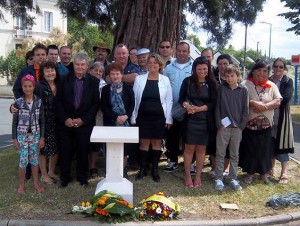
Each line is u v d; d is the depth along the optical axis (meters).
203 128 5.77
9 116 16.03
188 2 12.87
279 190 5.93
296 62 23.84
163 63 6.16
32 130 5.41
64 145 5.69
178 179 6.25
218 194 5.66
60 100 5.63
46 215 4.80
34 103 5.41
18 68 33.50
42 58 6.07
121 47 6.20
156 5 7.70
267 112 5.98
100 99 5.88
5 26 39.00
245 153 6.11
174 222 4.69
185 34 13.80
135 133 5.05
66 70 6.57
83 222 4.61
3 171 6.65
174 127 6.40
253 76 6.06
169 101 5.99
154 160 6.12
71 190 5.61
